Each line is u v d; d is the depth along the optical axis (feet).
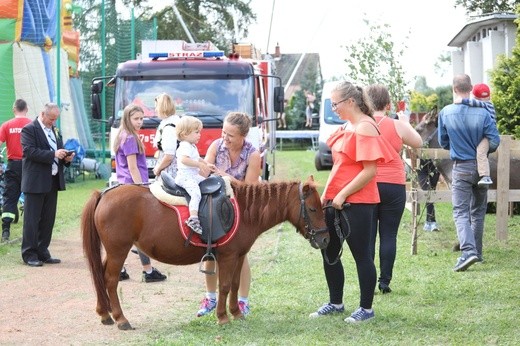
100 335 24.89
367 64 58.29
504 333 23.98
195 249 24.84
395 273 33.37
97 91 49.37
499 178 40.29
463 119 33.42
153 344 23.45
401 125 29.37
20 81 73.77
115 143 32.91
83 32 94.07
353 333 24.13
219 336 23.82
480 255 35.19
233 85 47.93
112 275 25.29
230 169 26.81
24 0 72.59
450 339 23.36
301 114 182.29
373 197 25.22
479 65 68.33
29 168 37.96
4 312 28.60
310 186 24.82
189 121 25.00
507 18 62.49
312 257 38.27
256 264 37.35
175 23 165.68
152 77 48.16
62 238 46.80
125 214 24.75
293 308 27.73
